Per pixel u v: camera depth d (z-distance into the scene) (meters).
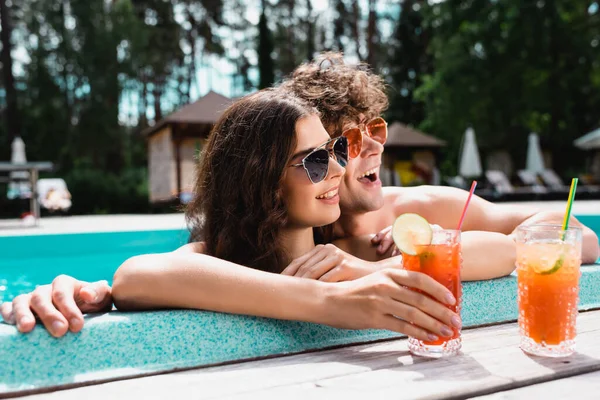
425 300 1.18
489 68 16.56
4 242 5.12
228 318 1.33
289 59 30.70
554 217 2.05
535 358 1.19
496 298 1.64
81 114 22.20
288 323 1.37
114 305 1.51
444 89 17.34
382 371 1.13
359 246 2.05
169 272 1.36
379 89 2.37
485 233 1.75
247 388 1.06
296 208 1.65
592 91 17.36
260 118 1.67
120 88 22.69
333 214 1.68
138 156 26.48
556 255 1.17
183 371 1.21
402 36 24.84
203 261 1.38
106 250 5.45
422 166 15.62
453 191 2.28
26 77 23.92
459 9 16.84
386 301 1.21
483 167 18.91
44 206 11.38
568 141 18.38
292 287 1.31
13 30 24.66
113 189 15.95
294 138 1.61
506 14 16.39
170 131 12.01
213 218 1.82
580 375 1.11
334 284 1.32
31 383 1.14
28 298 1.30
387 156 15.26
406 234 1.20
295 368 1.18
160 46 26.55
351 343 1.37
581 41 16.02
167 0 26.41
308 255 1.54
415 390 1.01
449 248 1.20
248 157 1.67
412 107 24.20
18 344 1.17
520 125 18.12
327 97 2.04
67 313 1.22
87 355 1.21
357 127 1.95
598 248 2.02
